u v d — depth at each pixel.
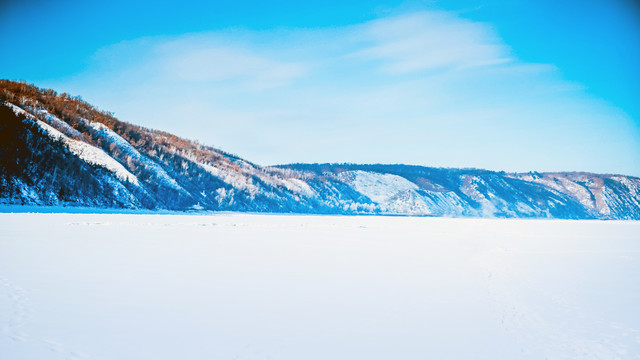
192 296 12.47
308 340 9.00
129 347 8.27
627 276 17.50
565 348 8.75
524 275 17.42
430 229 53.94
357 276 16.39
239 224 50.12
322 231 43.16
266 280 15.10
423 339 9.20
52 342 8.38
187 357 7.86
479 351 8.53
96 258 18.83
